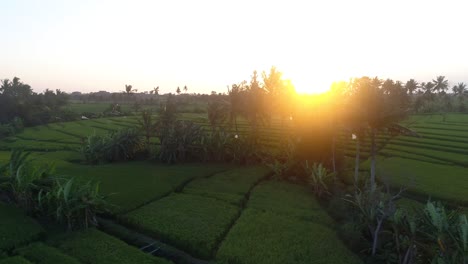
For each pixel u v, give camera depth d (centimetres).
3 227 1723
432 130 5872
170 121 3919
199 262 1655
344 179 3070
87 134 6166
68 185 1833
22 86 11662
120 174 3048
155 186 2670
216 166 3519
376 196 1827
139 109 9888
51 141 5556
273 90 3775
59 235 1764
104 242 1689
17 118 6975
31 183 1911
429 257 1514
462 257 1283
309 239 1859
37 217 1953
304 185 2952
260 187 2838
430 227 1430
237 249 1708
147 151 4009
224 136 3781
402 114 2405
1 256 1490
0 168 2119
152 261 1538
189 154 3769
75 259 1484
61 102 10288
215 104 4128
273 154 3709
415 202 2480
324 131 3067
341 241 1861
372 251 1723
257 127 3972
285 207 2347
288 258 1641
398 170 3347
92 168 3303
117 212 2108
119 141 3812
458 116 8431
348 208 2250
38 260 1465
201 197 2489
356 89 2491
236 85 3966
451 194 2627
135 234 1902
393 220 1588
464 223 1344
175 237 1814
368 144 4550
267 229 1961
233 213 2186
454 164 3794
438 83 12406
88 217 1895
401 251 1623
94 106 12500
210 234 1858
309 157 3098
